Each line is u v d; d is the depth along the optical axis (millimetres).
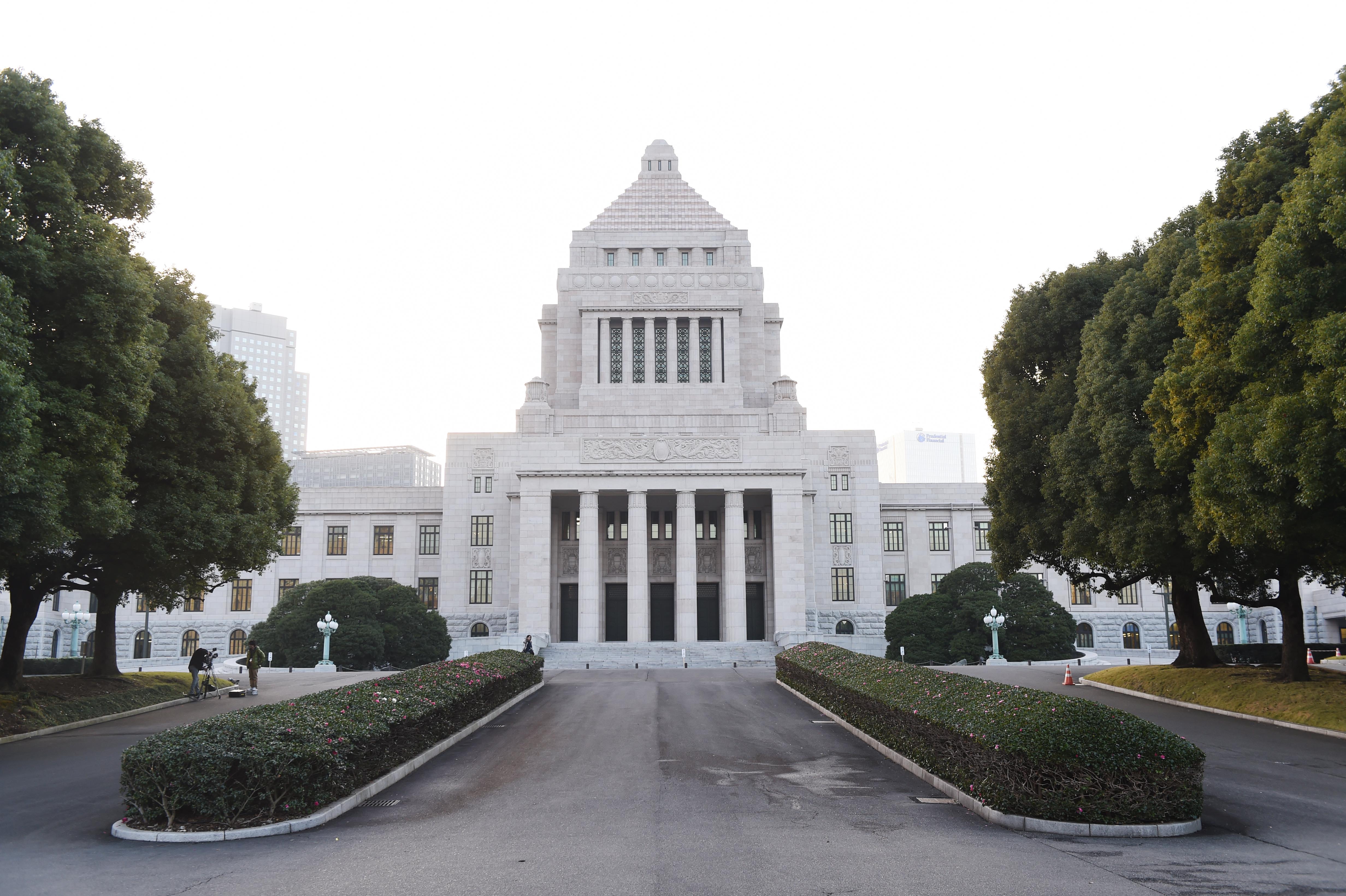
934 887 10617
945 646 68188
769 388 88312
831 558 82750
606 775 17922
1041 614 68375
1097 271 36688
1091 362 31906
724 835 13117
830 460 84562
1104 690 35938
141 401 25469
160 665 79062
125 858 12133
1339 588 34594
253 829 13219
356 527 85688
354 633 63875
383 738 16969
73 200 23500
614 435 74812
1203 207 27797
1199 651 36344
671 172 97812
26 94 22781
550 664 65250
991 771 14289
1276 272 21266
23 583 30562
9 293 19844
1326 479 19906
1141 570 34156
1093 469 30828
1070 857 11945
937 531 87312
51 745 23875
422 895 10391
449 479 83250
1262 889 10578
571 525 81312
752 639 82312
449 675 24625
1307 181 21141
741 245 93000
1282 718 25531
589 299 87875
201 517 30250
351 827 13781
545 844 12641
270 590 84188
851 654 30578
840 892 10438
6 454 19188
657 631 81812
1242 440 22250
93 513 23609
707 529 82438
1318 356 19688
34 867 11750
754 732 23844
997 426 37750
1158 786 13430
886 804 15195
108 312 23453
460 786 16938
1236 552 28219
